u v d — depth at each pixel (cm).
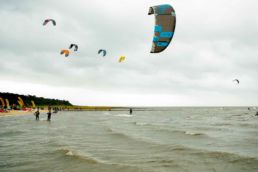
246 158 1372
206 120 5766
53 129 2888
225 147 1794
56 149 1551
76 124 3775
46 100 15138
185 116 8062
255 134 2688
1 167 1133
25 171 1070
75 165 1177
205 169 1153
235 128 3519
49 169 1107
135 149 1652
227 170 1137
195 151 1588
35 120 4434
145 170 1114
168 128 3381
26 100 12531
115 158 1366
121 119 5825
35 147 1631
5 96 11069
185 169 1145
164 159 1348
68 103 17800
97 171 1087
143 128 3319
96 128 3125
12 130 2703
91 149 1630
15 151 1495
